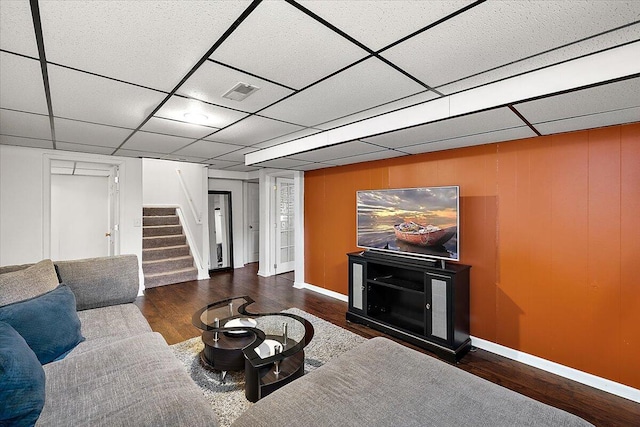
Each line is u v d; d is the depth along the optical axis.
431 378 1.42
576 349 2.42
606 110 1.86
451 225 2.91
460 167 3.08
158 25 1.18
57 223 5.09
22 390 1.08
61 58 1.43
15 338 1.30
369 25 1.18
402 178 3.59
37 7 1.05
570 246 2.44
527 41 1.31
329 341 3.04
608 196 2.27
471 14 1.11
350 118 2.49
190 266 5.73
